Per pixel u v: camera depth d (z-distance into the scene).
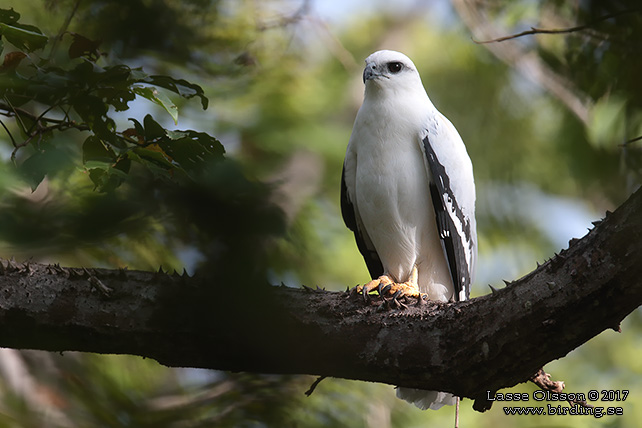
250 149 14.14
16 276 6.56
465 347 6.18
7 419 9.59
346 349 6.53
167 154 6.07
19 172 5.91
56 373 10.77
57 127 6.15
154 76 5.87
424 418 12.22
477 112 16.53
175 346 6.50
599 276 5.57
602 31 8.54
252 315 6.22
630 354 14.75
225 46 12.22
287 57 14.62
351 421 10.23
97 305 6.48
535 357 5.97
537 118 16.36
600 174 12.98
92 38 9.52
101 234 6.03
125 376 11.30
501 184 16.53
